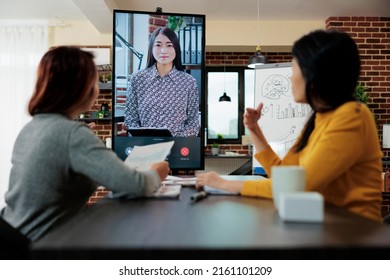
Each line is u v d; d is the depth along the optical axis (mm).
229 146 5781
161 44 2377
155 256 538
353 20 4605
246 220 736
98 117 4637
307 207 709
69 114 1155
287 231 638
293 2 4102
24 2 4117
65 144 1003
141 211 848
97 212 833
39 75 1121
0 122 4738
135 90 2377
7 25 4734
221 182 1127
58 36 4781
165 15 2383
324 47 1021
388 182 3959
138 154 1436
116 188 989
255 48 4977
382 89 4633
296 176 797
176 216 782
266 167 1376
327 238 589
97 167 977
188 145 2381
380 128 4664
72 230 651
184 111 2402
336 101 1053
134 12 2355
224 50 5145
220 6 4223
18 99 4742
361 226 674
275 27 4777
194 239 585
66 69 1103
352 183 1024
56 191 1020
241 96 5824
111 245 549
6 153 4730
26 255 689
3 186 4691
